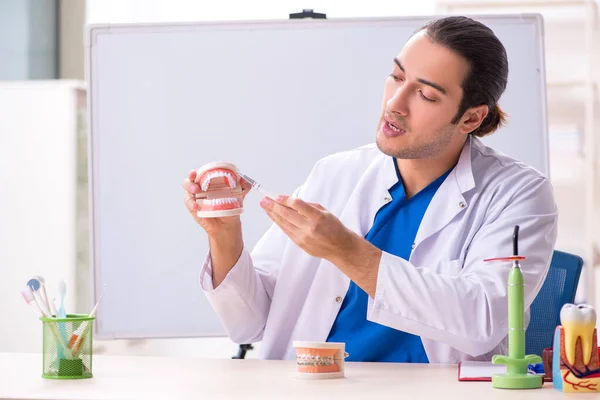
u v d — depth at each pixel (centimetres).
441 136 180
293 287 194
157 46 293
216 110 293
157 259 293
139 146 294
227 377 146
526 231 177
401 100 177
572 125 415
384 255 163
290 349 194
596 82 413
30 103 400
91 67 295
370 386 136
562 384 131
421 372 155
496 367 157
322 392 129
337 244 160
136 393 127
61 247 398
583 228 412
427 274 162
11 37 435
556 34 417
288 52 291
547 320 210
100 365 163
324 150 291
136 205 294
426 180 193
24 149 401
